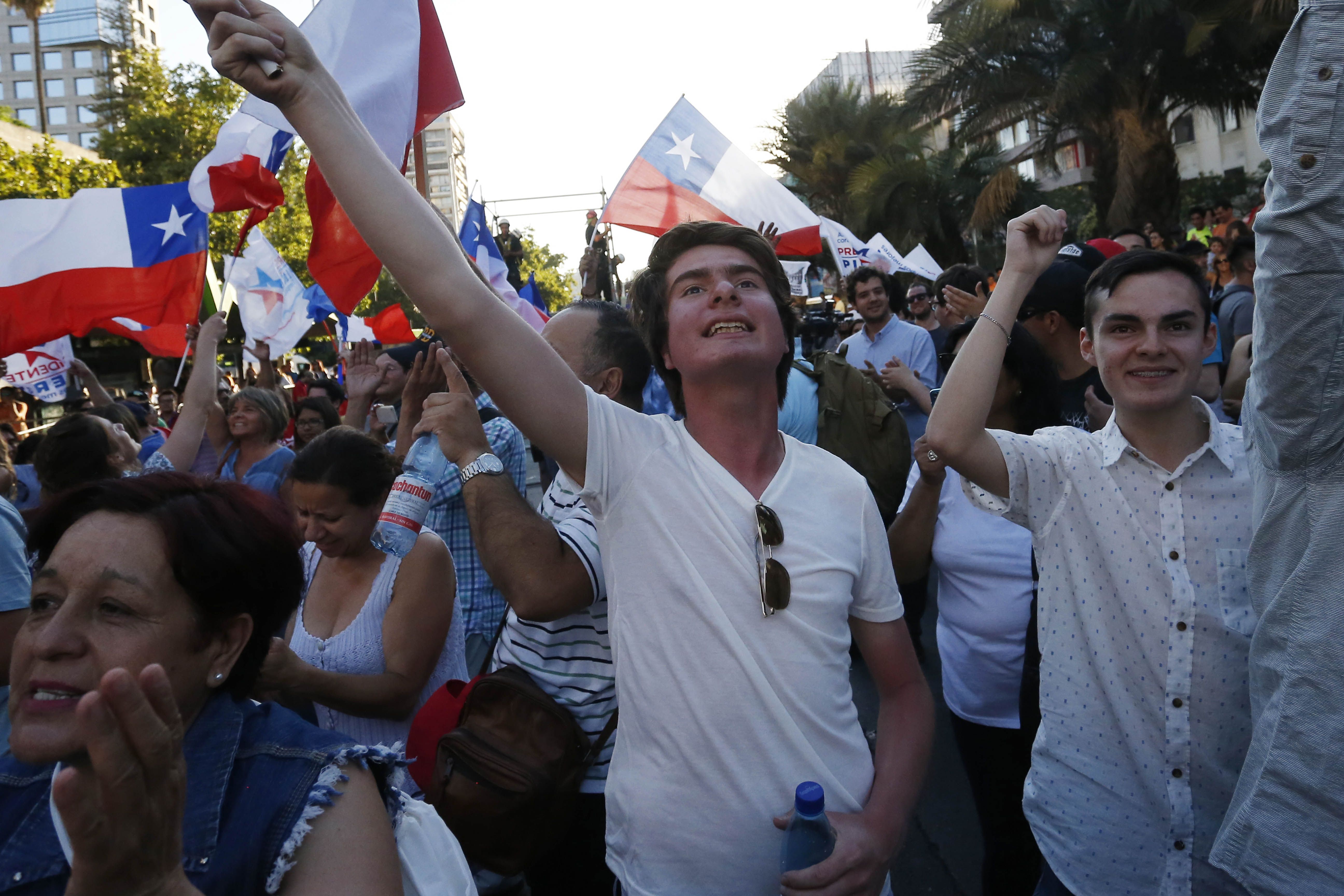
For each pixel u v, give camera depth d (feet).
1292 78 4.33
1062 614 6.07
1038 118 65.41
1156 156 56.90
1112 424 6.07
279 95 4.65
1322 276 4.27
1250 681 5.07
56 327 17.37
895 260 33.01
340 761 3.79
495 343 4.86
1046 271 10.07
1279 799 4.63
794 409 14.05
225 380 47.42
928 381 20.31
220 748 3.81
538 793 5.96
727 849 4.84
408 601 7.77
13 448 21.48
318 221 14.17
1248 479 5.64
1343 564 4.44
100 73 119.34
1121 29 55.93
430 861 4.00
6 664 6.57
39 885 3.58
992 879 8.35
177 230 17.67
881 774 5.36
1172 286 5.66
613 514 5.15
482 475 6.27
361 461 7.79
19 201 17.20
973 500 6.30
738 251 5.63
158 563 3.73
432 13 9.63
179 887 2.97
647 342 6.01
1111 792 5.85
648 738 4.99
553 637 6.47
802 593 4.99
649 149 16.58
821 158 103.04
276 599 4.07
